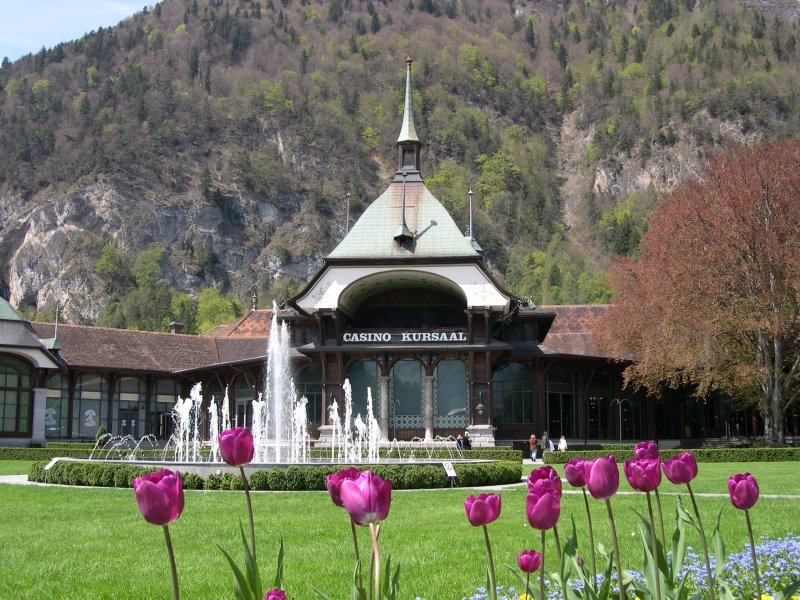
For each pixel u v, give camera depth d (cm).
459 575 1327
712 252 5266
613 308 6291
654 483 668
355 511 577
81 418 6850
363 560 1503
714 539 809
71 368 6694
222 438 632
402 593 1201
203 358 7450
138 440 7081
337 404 5556
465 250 5622
